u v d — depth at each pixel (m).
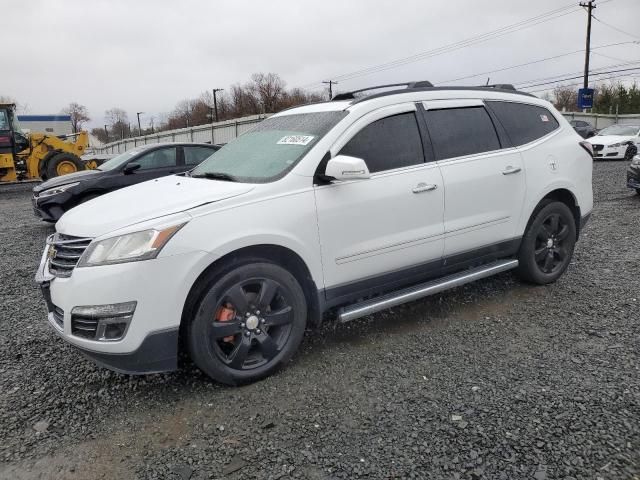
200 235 3.11
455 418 2.90
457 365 3.54
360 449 2.67
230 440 2.80
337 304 3.75
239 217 3.24
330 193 3.57
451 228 4.15
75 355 3.93
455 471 2.47
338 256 3.62
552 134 4.96
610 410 2.90
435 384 3.29
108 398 3.29
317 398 3.19
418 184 3.94
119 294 2.96
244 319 3.31
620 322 4.12
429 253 4.06
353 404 3.11
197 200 3.28
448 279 4.26
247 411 3.08
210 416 3.05
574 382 3.23
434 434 2.77
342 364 3.63
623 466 2.46
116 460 2.68
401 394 3.19
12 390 3.41
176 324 3.08
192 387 3.39
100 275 2.97
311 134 3.77
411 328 4.20
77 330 3.08
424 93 4.23
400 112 4.02
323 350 3.87
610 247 6.43
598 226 7.78
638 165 10.20
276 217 3.35
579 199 5.07
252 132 4.50
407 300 3.97
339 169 3.38
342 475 2.48
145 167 9.59
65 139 21.97
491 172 4.36
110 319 2.97
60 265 3.25
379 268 3.82
